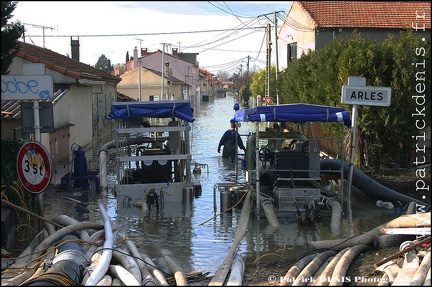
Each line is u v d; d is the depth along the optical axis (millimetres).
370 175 21453
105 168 21984
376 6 37062
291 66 33781
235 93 178875
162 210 18156
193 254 13047
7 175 14781
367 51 23125
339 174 19562
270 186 18453
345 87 17062
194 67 115188
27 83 13500
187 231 15344
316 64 28359
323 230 15305
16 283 10094
